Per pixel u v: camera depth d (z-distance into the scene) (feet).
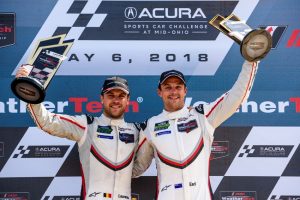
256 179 20.33
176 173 17.69
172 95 18.30
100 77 20.61
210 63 20.79
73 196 20.16
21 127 20.27
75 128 18.65
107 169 18.45
